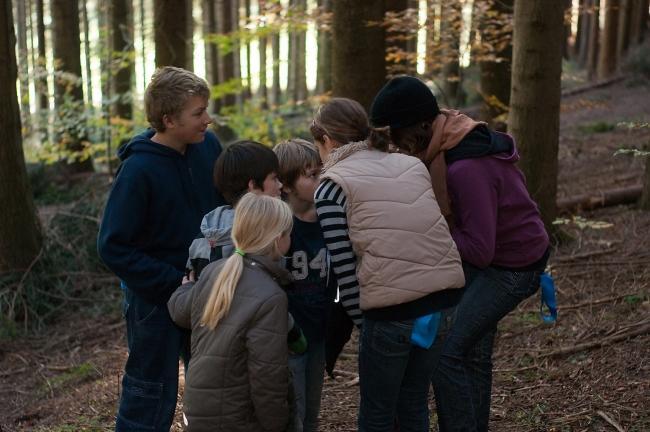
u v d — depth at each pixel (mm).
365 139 2666
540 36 5137
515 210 2730
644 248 5414
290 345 2572
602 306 4523
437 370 2777
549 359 3996
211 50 17219
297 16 7906
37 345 5734
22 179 6219
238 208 2443
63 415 4258
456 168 2641
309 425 2947
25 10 20078
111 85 10094
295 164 2752
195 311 2477
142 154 2797
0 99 5984
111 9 11305
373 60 6434
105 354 5332
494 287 2785
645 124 4680
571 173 8492
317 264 2797
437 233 2490
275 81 22141
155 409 2873
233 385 2383
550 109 5277
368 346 2535
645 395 3398
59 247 6770
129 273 2721
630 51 18656
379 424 2609
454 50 7523
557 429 3287
